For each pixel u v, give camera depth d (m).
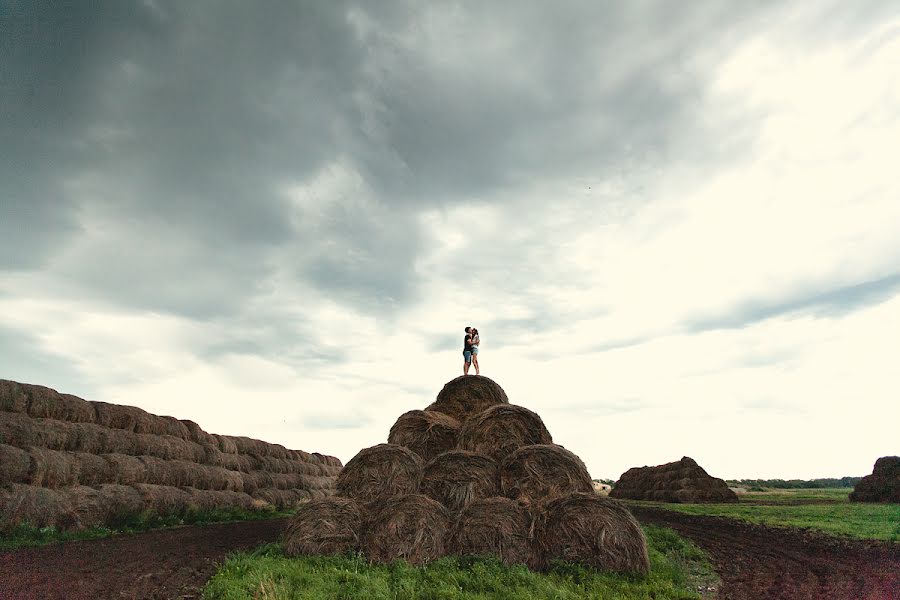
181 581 9.98
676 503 37.28
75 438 18.09
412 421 16.33
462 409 17.73
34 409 17.44
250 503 25.58
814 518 21.00
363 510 13.02
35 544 13.55
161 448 22.16
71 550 13.02
